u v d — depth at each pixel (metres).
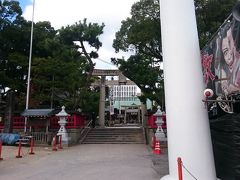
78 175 10.88
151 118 24.09
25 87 30.27
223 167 9.28
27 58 29.55
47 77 28.28
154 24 22.89
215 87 9.63
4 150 19.11
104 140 25.84
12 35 30.72
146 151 18.86
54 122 25.91
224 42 8.66
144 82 27.03
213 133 10.09
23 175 10.95
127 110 53.34
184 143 8.47
